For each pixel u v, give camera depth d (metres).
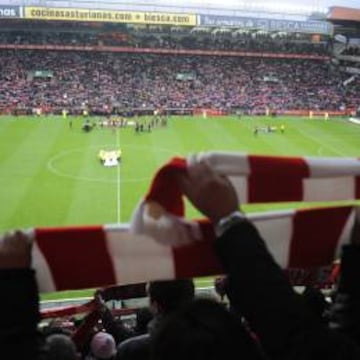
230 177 3.18
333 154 57.06
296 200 3.33
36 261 3.28
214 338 2.50
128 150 55.66
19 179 44.19
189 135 64.25
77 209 37.66
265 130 68.75
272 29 96.44
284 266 3.54
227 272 2.77
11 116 73.31
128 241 3.31
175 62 95.12
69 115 75.88
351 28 100.56
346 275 3.20
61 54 92.50
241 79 92.94
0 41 90.94
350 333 3.13
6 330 2.80
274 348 2.60
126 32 95.25
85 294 23.33
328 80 94.75
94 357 6.80
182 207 3.11
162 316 4.70
